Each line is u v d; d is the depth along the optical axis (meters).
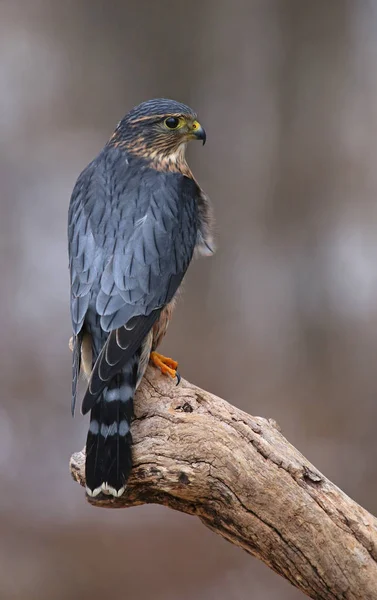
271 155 17.97
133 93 18.41
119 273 6.11
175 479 5.60
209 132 18.00
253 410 14.63
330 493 5.57
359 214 17.50
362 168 17.94
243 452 5.58
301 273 16.62
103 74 18.59
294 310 16.23
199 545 11.78
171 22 18.14
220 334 15.73
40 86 18.88
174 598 10.91
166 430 5.66
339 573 5.55
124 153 7.09
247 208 17.58
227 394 14.96
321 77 18.28
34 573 11.24
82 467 5.88
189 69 18.20
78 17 18.75
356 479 13.16
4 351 14.88
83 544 11.75
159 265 6.28
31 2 19.00
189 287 16.11
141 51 18.31
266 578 11.30
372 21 18.55
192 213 6.86
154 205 6.55
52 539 11.84
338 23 18.36
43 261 16.14
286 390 14.96
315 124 18.11
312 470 5.61
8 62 19.03
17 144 18.20
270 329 15.91
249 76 18.30
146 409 5.79
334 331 15.78
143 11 18.19
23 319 15.27
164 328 6.55
